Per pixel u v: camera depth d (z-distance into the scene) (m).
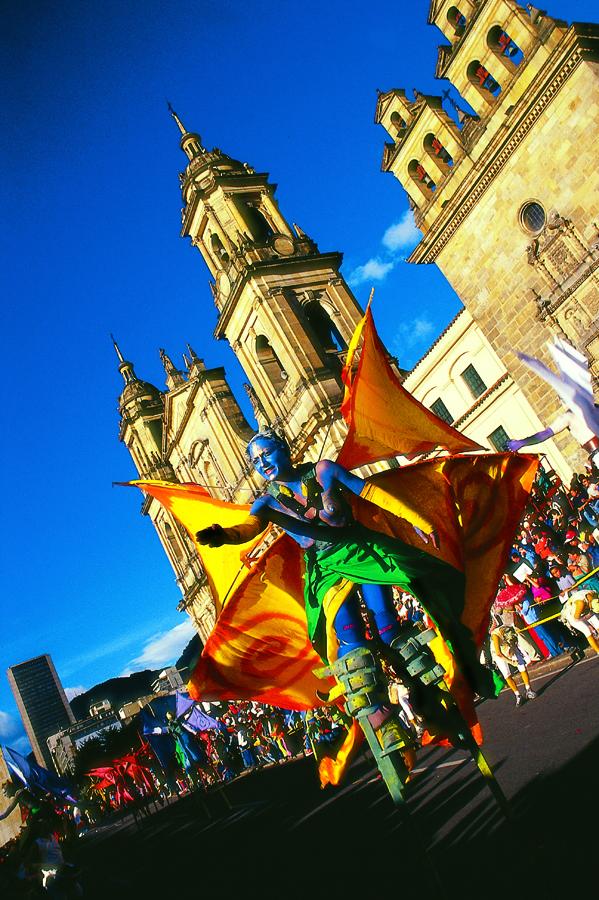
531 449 33.53
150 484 5.07
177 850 13.83
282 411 47.16
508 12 32.41
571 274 30.59
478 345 36.69
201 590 63.97
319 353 46.06
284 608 4.68
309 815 10.66
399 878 5.15
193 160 53.44
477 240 34.72
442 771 9.02
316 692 4.93
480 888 3.98
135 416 71.88
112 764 30.69
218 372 56.66
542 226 31.97
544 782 5.82
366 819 8.41
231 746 26.25
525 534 16.86
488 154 32.97
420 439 4.61
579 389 4.32
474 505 4.22
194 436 59.28
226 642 4.71
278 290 47.00
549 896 3.37
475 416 37.50
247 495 52.69
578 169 30.22
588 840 3.90
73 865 10.30
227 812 16.14
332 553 3.71
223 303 51.28
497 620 14.41
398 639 3.62
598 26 29.86
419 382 40.97
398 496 3.69
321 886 6.07
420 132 37.09
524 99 31.09
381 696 3.51
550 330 32.00
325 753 15.75
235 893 7.46
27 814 10.51
